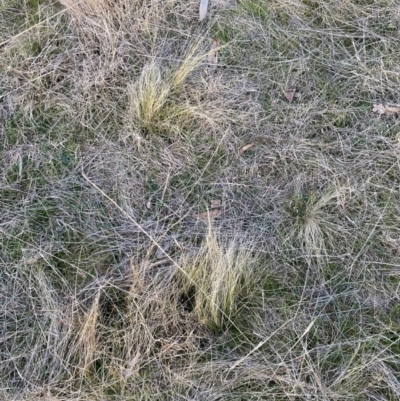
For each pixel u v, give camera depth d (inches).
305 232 94.0
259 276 92.0
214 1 115.6
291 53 112.1
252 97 107.5
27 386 83.8
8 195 98.0
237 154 102.3
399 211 97.5
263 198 98.7
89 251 93.9
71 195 98.0
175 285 89.7
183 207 97.9
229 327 89.0
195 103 106.1
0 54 108.7
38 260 92.3
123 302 89.7
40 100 105.8
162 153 101.9
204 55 104.7
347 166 100.9
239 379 84.2
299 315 89.1
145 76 103.9
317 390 83.7
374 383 84.3
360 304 90.5
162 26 113.0
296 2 115.9
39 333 87.4
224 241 94.7
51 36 111.0
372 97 108.3
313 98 107.7
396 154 101.2
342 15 115.6
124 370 84.3
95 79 106.6
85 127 104.0
